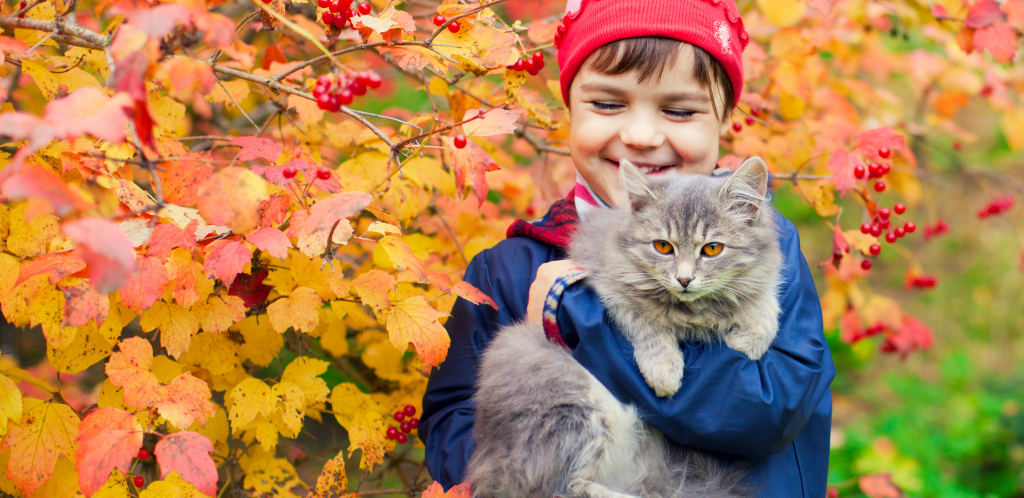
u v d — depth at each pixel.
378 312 2.55
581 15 2.51
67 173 2.21
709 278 2.36
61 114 1.47
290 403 2.51
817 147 3.62
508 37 2.51
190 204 2.08
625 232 2.51
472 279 2.75
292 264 2.45
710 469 2.26
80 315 1.90
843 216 8.39
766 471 2.23
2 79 2.11
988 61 4.38
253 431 2.78
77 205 1.46
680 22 2.35
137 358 2.10
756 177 2.54
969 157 8.94
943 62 4.36
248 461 2.84
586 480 2.16
